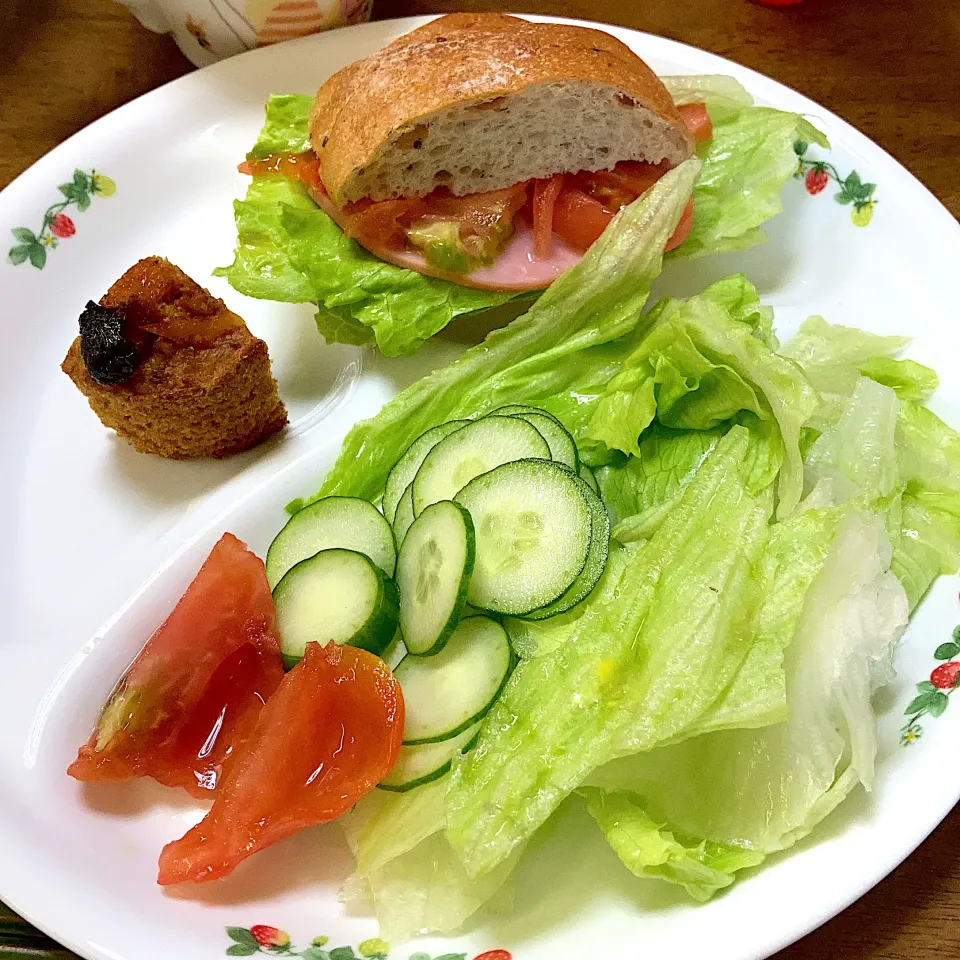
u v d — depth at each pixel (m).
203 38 0.33
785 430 0.23
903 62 0.33
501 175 0.27
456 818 0.19
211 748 0.22
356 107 0.27
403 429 0.25
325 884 0.21
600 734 0.20
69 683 0.23
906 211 0.28
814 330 0.26
